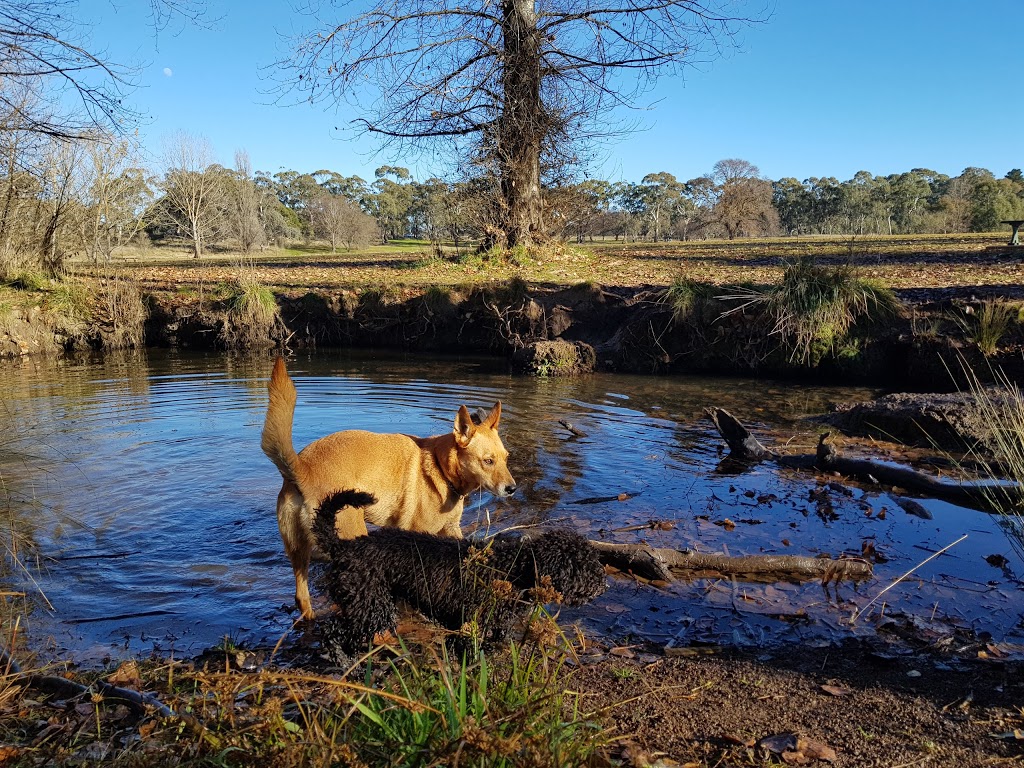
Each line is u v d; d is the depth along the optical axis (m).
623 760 2.69
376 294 17.02
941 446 7.71
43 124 9.52
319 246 61.47
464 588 3.71
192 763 2.41
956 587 4.55
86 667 3.68
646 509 6.01
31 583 4.64
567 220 23.27
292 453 4.17
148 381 12.29
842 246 26.97
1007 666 3.52
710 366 13.30
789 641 3.90
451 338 16.20
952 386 10.53
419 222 81.94
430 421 8.94
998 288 12.65
